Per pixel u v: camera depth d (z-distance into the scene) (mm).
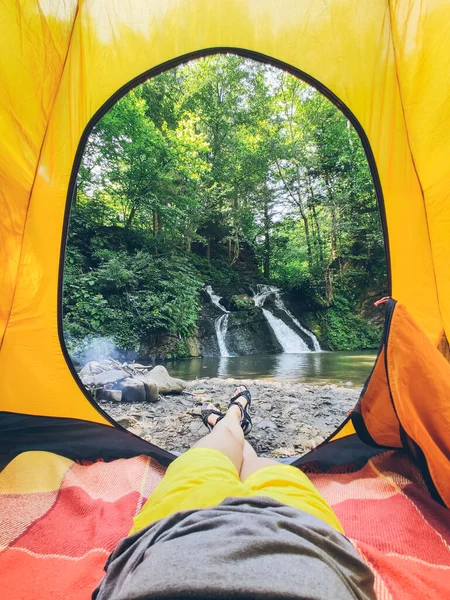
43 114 1455
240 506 577
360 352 9758
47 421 1579
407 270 1506
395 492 1203
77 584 766
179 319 8578
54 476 1320
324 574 413
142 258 8836
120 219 9719
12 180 1399
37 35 1368
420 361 1146
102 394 3350
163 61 1572
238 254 14750
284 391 3963
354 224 12461
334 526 663
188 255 12188
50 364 1611
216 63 11328
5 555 877
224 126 12398
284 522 510
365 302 12602
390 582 757
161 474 1429
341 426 1600
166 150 9273
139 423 2625
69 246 8305
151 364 7227
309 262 13102
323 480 1376
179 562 410
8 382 1534
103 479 1348
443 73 1325
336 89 1567
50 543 943
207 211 13016
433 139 1380
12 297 1506
